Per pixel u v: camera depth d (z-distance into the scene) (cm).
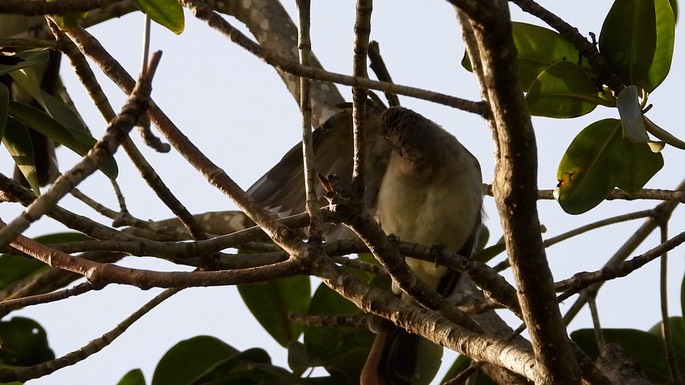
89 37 630
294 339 1024
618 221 867
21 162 742
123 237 665
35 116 716
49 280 848
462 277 1020
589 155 741
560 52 759
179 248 656
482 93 511
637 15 718
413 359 912
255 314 1023
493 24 449
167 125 629
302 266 607
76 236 955
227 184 617
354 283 614
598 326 847
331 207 598
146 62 521
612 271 673
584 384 621
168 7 586
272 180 987
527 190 497
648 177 745
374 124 1044
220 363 927
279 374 940
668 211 870
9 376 625
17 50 704
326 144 1034
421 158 1022
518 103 473
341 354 950
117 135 502
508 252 525
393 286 976
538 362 547
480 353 583
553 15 705
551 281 530
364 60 571
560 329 538
